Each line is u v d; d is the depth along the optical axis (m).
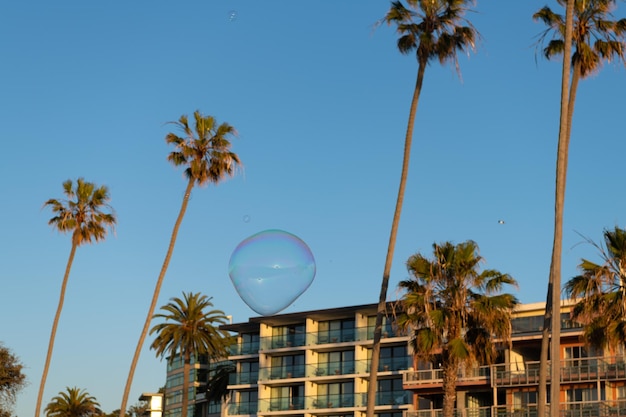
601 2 40.59
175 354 78.56
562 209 29.41
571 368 63.47
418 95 40.09
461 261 47.19
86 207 66.44
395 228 39.12
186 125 57.97
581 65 41.00
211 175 57.84
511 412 64.56
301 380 87.75
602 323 40.53
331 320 89.00
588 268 40.78
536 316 67.00
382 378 83.19
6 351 85.12
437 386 69.50
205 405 115.06
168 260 57.41
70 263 65.75
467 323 47.50
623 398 61.25
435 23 40.84
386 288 39.03
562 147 29.86
